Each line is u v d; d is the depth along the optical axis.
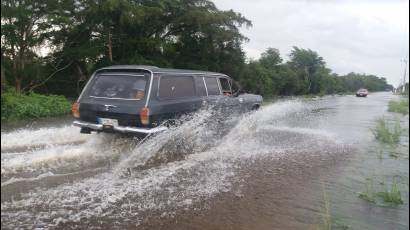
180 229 4.75
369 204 5.88
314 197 6.08
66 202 5.42
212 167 7.61
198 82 9.88
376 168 8.08
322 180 7.03
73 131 10.42
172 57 30.78
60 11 21.36
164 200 5.69
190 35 31.41
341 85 100.06
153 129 8.28
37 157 7.61
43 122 13.58
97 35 25.75
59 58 23.73
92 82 9.05
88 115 8.77
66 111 16.91
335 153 9.48
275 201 5.84
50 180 6.31
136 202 5.55
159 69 8.87
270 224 5.01
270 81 47.38
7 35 19.61
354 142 11.17
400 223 5.21
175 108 8.82
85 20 23.91
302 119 16.84
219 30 30.97
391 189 6.62
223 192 6.14
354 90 129.25
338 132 13.13
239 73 35.25
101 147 8.62
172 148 8.87
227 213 5.30
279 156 8.86
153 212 5.23
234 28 32.16
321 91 74.12
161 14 27.53
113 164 7.43
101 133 9.03
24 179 6.30
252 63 45.00
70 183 6.21
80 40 24.47
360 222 5.20
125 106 8.33
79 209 5.20
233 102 10.92
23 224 4.68
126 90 8.58
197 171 7.28
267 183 6.71
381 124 14.20
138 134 8.30
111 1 23.12
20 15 19.14
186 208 5.41
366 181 7.09
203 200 5.75
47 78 22.77
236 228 4.86
